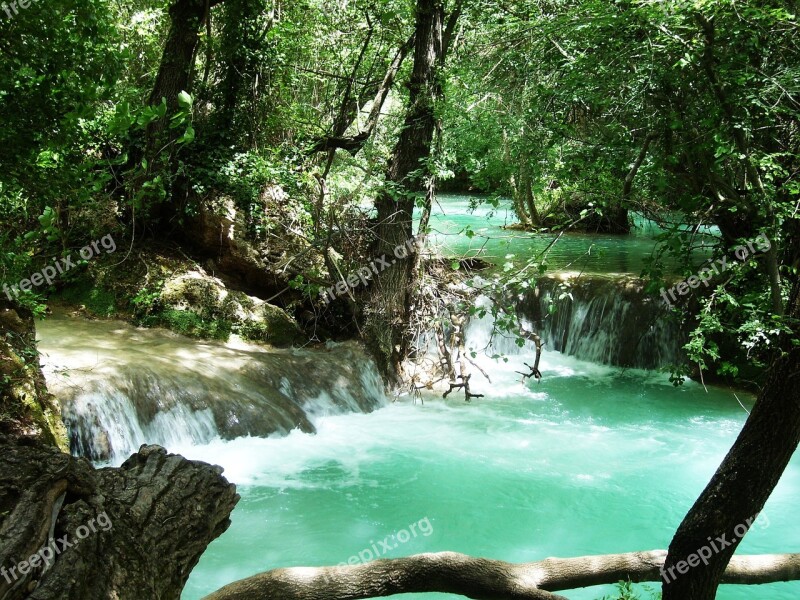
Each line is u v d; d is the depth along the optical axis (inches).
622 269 573.0
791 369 142.9
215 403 362.6
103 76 201.5
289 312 472.1
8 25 173.9
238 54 512.4
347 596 131.3
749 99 205.9
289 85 571.8
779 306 211.9
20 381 248.4
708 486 149.6
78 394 320.2
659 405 445.1
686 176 257.6
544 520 306.3
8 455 107.3
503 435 397.4
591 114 263.4
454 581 136.1
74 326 410.9
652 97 226.4
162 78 458.3
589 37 235.8
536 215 641.0
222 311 442.0
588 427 411.2
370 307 461.7
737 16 204.2
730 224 330.3
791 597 251.1
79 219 440.5
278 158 530.6
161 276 446.3
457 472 349.4
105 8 185.9
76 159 198.8
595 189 274.1
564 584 145.5
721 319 374.0
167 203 471.2
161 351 392.5
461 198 1058.1
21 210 266.7
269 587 127.9
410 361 482.0
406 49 500.1
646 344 506.3
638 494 330.3
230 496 122.9
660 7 202.1
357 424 406.6
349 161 477.4
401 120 512.1
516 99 282.8
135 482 116.3
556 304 541.0
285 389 403.2
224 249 466.6
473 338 534.6
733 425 415.2
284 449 364.2
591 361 525.0
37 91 180.2
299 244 478.3
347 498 319.0
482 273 550.9
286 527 292.0
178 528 111.5
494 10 413.1
